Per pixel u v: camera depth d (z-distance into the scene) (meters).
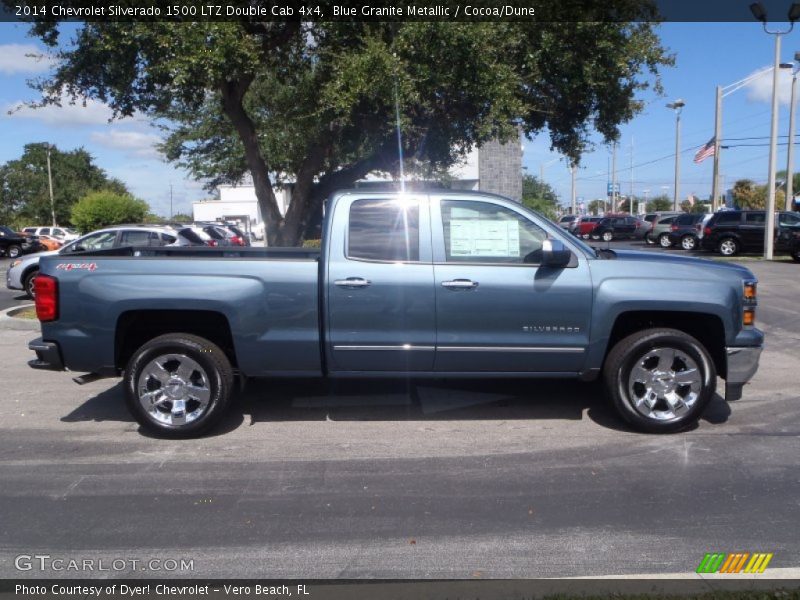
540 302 6.03
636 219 42.88
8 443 6.11
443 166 13.56
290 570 3.99
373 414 6.82
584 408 6.91
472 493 5.00
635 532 4.40
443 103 10.88
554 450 5.83
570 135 12.70
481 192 6.25
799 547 4.19
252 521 4.60
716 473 5.32
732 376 6.12
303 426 6.50
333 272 6.04
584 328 6.06
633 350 6.04
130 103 11.20
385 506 4.80
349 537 4.37
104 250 6.78
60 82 11.07
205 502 4.89
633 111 12.42
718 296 6.01
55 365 6.16
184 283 6.02
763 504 4.79
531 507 4.77
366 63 9.57
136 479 5.30
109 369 6.14
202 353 6.07
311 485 5.17
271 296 6.05
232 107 11.48
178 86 9.91
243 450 5.91
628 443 5.97
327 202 6.25
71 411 7.05
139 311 6.16
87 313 6.05
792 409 6.93
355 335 6.08
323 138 11.70
